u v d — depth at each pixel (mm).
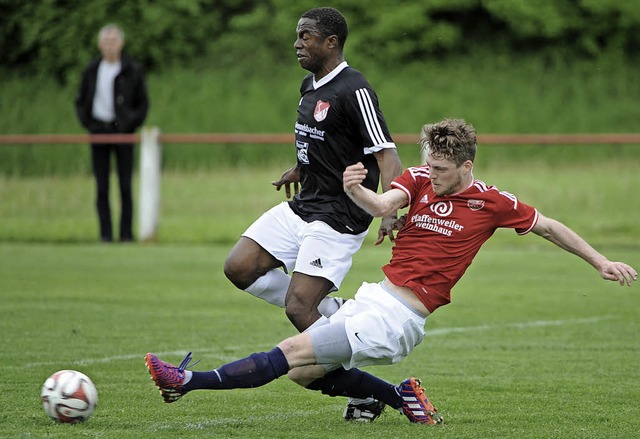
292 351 13883
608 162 69938
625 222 48000
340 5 84750
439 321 25969
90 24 82188
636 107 79250
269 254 16453
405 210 23781
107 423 14445
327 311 16188
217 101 78062
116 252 41219
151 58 82562
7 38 82375
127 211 44125
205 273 35250
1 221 50500
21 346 21438
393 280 14281
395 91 79250
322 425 14617
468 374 19125
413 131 75750
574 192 53250
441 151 13922
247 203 53219
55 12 82438
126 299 29047
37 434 13547
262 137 44250
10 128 73812
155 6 83875
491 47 84938
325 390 14742
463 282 33781
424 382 18312
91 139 42344
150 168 44562
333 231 15961
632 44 85562
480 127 76375
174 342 22250
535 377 18781
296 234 16344
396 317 14023
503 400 16641
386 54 83188
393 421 15039
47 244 44188
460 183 14219
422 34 83875
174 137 44344
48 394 14266
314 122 16078
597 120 77438
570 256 41531
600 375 18984
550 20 83875
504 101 79062
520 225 14266
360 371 14883
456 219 14242
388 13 84125
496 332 24281
